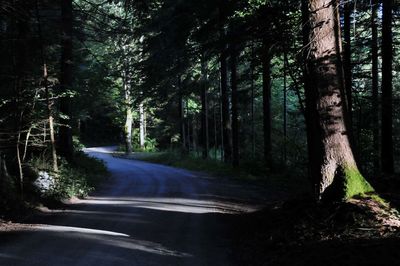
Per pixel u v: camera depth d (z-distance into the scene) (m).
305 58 10.01
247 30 18.66
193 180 24.84
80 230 10.92
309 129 10.98
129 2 22.12
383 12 17.25
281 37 16.94
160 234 10.57
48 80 17.92
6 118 16.72
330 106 9.14
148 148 58.31
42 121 17.47
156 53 26.45
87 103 27.17
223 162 31.84
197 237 10.28
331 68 9.16
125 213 13.79
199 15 21.75
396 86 27.08
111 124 75.81
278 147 28.42
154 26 24.17
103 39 22.98
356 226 7.72
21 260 7.87
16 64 17.09
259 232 10.08
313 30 9.23
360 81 26.61
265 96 26.05
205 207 15.16
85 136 76.31
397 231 7.09
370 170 18.89
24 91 16.88
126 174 29.50
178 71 28.42
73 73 23.67
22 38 17.27
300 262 6.84
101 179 24.84
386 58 17.66
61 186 17.02
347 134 9.16
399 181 10.83
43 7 19.30
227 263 7.99
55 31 19.25
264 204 15.83
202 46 21.70
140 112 57.50
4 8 15.45
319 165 9.23
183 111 46.09
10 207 13.17
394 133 25.83
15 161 16.38
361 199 8.54
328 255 6.62
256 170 25.45
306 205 9.88
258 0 17.30
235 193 18.97
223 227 11.60
